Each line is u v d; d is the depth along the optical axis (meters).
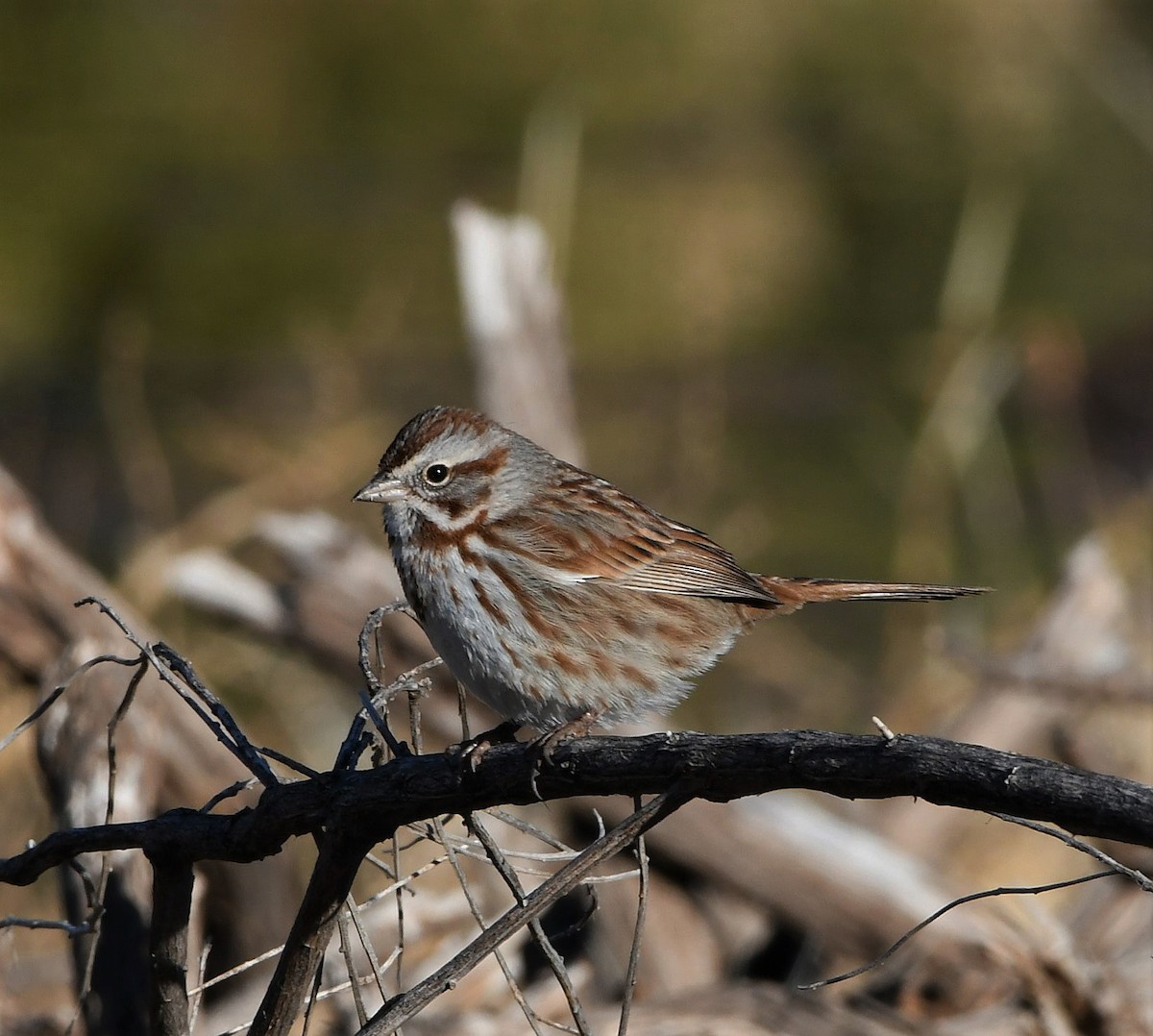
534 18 25.23
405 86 24.11
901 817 9.70
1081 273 23.28
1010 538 15.77
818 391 20.33
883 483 17.58
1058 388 14.70
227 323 20.78
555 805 8.83
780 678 13.24
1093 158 25.41
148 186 22.36
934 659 11.79
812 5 26.38
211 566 10.14
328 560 9.95
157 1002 5.28
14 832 9.20
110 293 21.25
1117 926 8.28
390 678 9.66
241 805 7.96
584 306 22.09
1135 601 12.64
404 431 6.95
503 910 8.04
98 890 5.62
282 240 21.78
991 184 24.42
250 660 11.38
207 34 24.22
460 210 11.91
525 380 11.39
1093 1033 7.45
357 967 7.32
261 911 8.14
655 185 24.02
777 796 8.62
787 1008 7.35
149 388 19.12
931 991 7.62
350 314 20.94
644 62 25.28
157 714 7.83
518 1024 7.22
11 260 21.25
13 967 7.93
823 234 23.92
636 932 4.80
